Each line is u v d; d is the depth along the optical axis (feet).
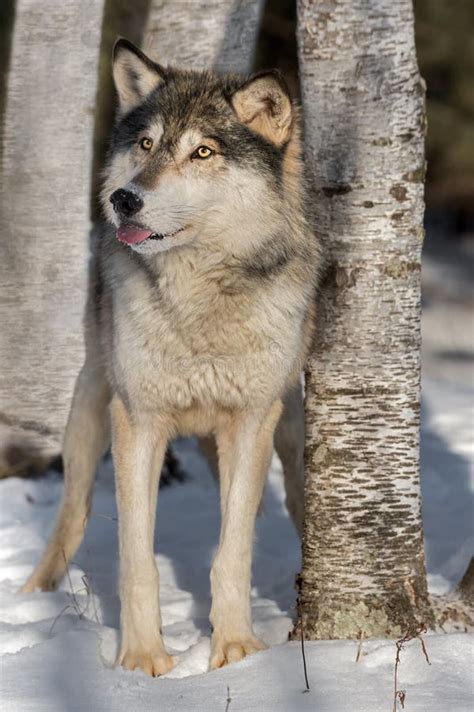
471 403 66.95
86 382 34.37
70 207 49.08
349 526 29.12
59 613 31.48
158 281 28.55
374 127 28.55
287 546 40.81
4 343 48.88
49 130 48.47
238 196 28.45
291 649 27.25
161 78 30.86
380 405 29.14
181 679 25.81
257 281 28.55
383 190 28.78
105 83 79.82
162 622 32.27
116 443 29.66
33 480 48.39
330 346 29.35
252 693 24.45
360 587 29.04
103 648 28.76
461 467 53.01
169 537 41.96
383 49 28.30
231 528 28.94
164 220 27.66
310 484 29.76
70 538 34.73
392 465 29.22
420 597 29.45
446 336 99.86
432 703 23.26
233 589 28.40
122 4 57.72
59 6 47.29
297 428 34.83
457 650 26.27
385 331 29.09
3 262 48.80
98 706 23.70
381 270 28.99
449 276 126.00
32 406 49.08
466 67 107.55
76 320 49.47
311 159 29.66
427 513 45.70
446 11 104.53
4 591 33.83
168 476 50.37
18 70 47.98
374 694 24.00
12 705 23.53
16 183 48.70
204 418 30.53
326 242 29.37
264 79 28.78
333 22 28.40
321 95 28.91
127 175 29.68
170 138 28.53
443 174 117.50
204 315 28.55
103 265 31.91
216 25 44.68
